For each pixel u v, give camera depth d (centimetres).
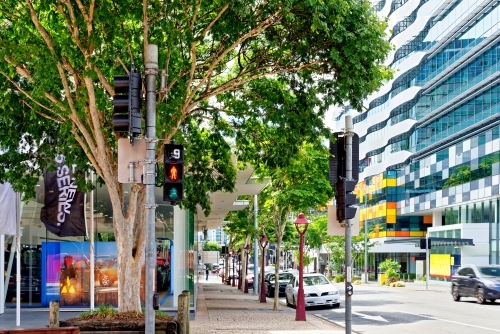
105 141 1305
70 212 1825
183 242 2311
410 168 7525
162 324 1137
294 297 2750
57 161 1814
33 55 1172
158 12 1180
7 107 1329
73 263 2244
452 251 5609
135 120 878
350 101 1287
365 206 9081
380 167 8350
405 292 4191
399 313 2381
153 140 904
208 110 1502
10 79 1238
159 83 1219
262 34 1374
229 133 1614
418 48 7262
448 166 6359
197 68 1470
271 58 1388
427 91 7056
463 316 2211
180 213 2317
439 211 7094
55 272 2244
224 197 3156
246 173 2438
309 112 1381
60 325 1145
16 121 1421
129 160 908
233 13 1256
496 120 5291
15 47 1128
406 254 7650
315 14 1099
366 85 1253
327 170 2409
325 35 1220
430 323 1973
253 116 1459
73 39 1240
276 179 2484
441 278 5806
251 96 1488
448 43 6438
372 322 2041
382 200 8200
